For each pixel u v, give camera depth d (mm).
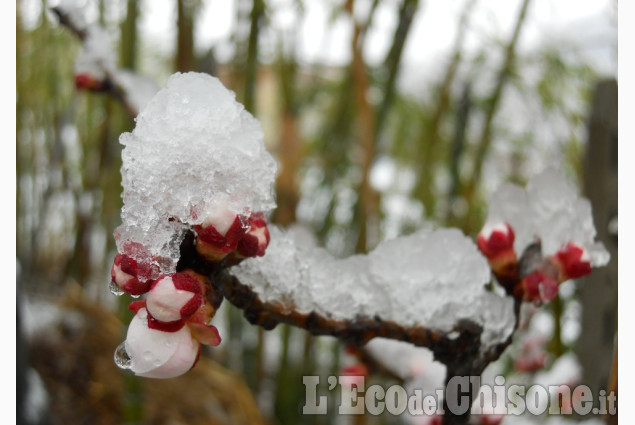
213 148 124
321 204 458
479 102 439
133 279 128
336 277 160
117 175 410
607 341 301
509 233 168
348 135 435
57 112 478
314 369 403
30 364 390
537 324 435
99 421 380
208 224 126
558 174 175
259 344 401
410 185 507
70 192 502
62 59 497
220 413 359
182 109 124
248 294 144
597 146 311
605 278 304
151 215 122
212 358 409
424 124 489
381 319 160
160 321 127
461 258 166
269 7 383
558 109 468
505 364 393
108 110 404
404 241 168
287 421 387
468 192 409
